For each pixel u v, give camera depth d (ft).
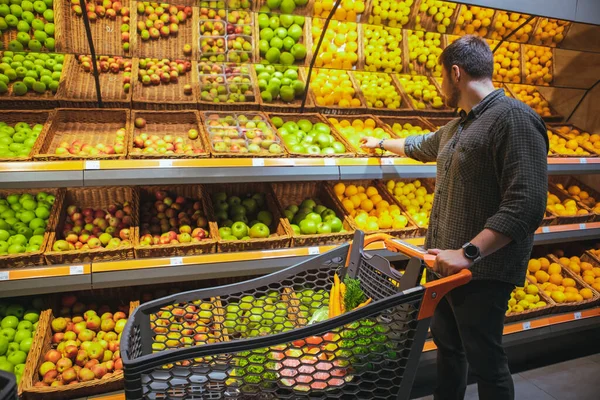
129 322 5.17
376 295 6.28
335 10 9.08
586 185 13.39
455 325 7.53
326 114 11.14
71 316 8.68
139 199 9.53
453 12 9.87
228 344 4.49
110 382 7.29
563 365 10.37
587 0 9.39
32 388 6.84
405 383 5.29
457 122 7.15
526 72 12.19
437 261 5.60
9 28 8.72
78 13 9.32
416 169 9.46
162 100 10.05
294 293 6.46
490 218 5.95
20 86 9.20
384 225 9.85
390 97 11.74
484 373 6.90
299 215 9.76
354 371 5.37
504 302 6.72
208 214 9.18
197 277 8.26
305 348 5.71
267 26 10.07
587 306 10.57
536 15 9.13
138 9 9.95
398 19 9.65
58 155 7.59
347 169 8.98
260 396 5.12
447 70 6.67
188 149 8.81
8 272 7.38
